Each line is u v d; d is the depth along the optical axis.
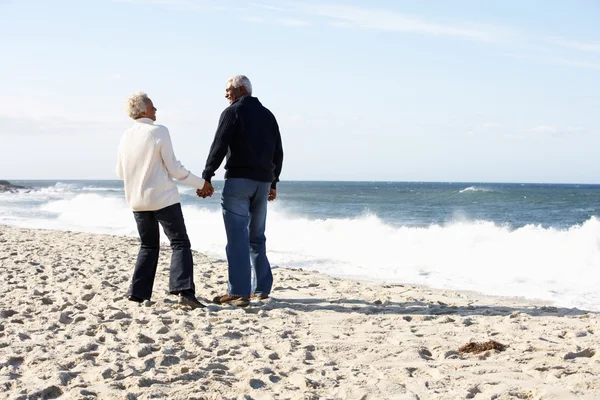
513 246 13.29
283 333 4.45
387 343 4.21
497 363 3.65
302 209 37.47
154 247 5.50
